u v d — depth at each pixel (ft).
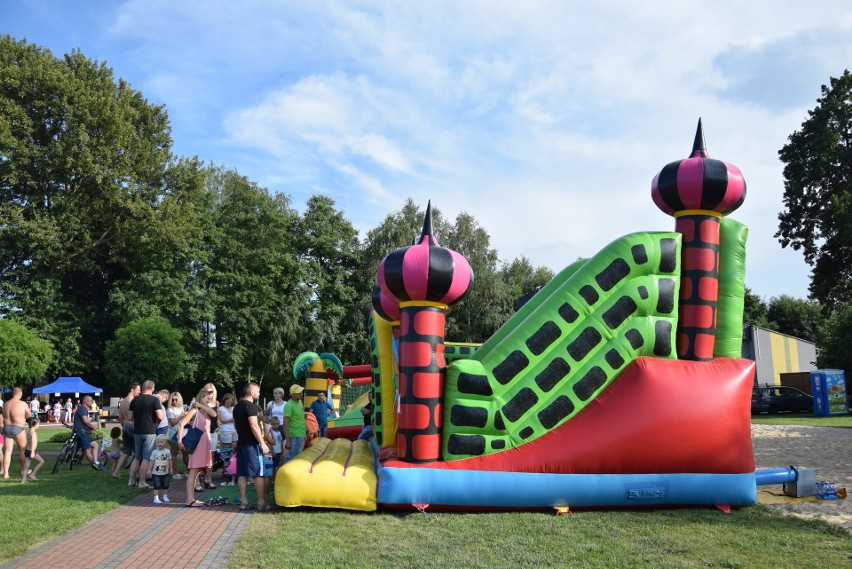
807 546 20.03
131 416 35.22
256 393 26.45
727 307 29.22
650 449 25.31
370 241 127.03
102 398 126.31
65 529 21.88
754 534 21.50
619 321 27.07
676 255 27.94
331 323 125.90
